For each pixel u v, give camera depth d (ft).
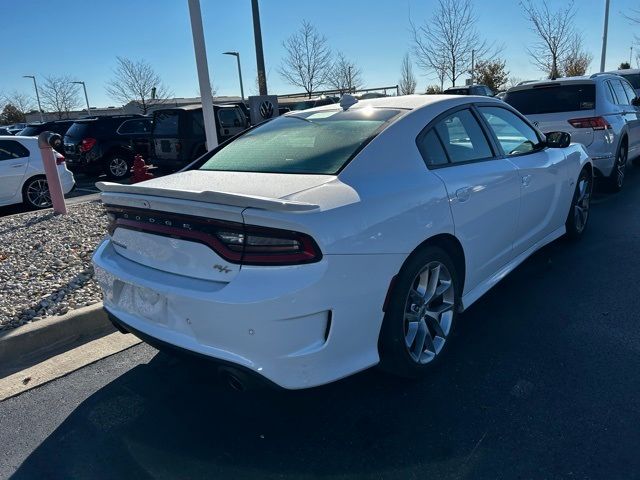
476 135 12.17
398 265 8.99
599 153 23.45
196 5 21.39
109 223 10.22
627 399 9.25
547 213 14.96
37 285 15.40
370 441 8.62
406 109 11.04
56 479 8.20
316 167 9.66
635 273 14.96
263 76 48.65
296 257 7.70
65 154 47.09
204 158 12.17
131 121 47.47
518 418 8.93
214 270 8.13
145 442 8.91
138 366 11.43
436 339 10.55
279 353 7.80
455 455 8.18
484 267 11.97
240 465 8.25
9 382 11.02
